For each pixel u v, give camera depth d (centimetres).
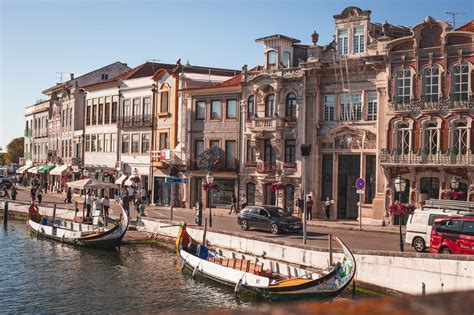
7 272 2586
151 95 5647
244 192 4588
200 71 5819
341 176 4003
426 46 3509
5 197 5953
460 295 233
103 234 3177
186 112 5088
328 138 4028
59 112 7744
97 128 6531
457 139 3394
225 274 2220
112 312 1919
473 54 3338
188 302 2033
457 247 2056
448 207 2422
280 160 4306
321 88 4084
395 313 229
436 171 3438
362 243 2698
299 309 243
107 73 7769
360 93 3878
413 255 1900
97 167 6347
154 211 4703
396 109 3594
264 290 2008
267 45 4434
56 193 7319
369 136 3825
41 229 3662
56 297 2133
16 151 13200
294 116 4238
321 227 3597
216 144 4853
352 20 3934
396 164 3559
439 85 3453
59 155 7675
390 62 3644
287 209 4262
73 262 2819
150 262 2805
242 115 4631
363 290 2039
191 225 3206
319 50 4078
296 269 2133
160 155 5381
